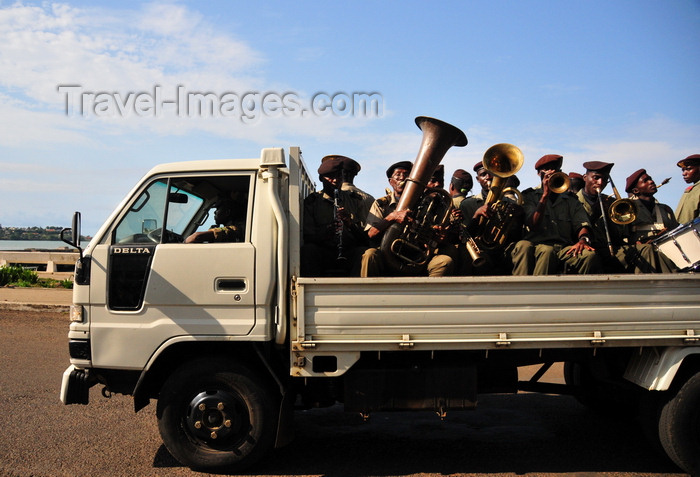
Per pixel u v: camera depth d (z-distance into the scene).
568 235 5.57
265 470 4.57
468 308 4.26
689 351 4.29
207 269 4.44
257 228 4.48
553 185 5.12
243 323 4.41
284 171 4.74
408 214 4.75
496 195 5.11
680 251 4.82
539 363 4.66
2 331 9.89
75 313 4.50
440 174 5.81
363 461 4.76
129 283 4.48
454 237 5.25
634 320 4.30
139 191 4.66
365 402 4.43
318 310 4.26
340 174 5.40
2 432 5.26
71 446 4.98
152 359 4.41
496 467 4.63
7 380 6.95
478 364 4.62
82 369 4.54
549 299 4.27
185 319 4.43
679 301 4.32
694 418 4.34
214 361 4.45
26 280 16.00
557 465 4.69
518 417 5.98
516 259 5.11
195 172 4.63
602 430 5.56
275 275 4.44
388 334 4.26
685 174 6.35
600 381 5.10
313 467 4.64
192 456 4.43
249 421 4.45
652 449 5.07
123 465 4.59
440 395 4.45
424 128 4.84
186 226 4.77
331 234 5.11
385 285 4.25
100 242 4.58
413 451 4.99
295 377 4.63
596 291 4.29
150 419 5.74
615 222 5.21
